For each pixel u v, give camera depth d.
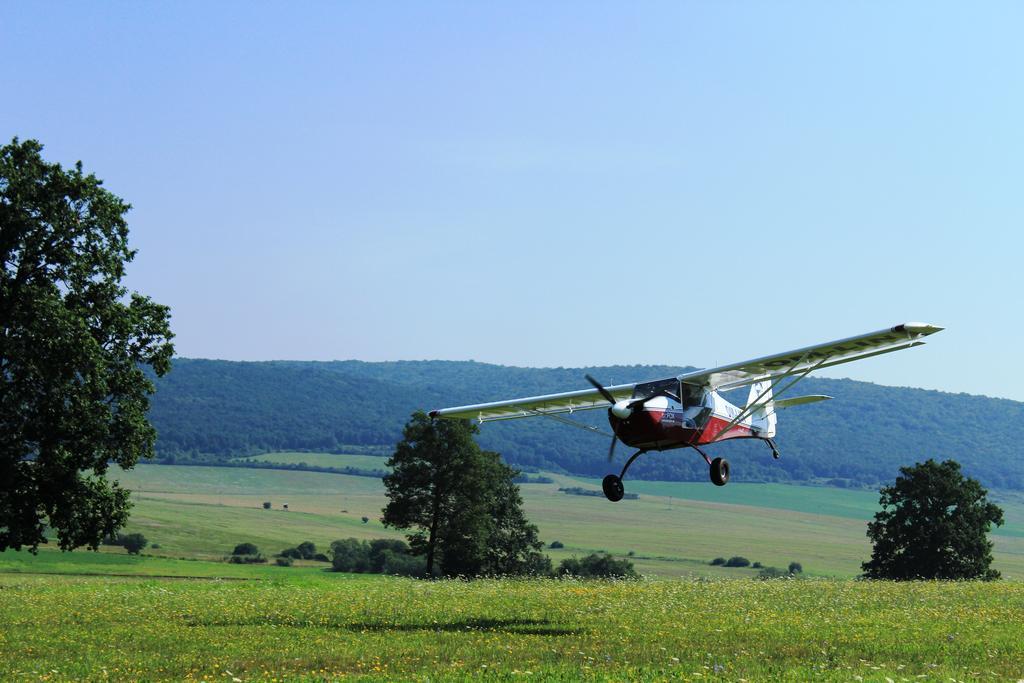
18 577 54.72
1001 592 32.66
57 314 39.22
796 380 27.31
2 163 41.00
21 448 41.69
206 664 18.27
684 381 27.17
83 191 42.75
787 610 27.28
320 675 17.00
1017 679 16.42
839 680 16.03
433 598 31.77
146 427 44.06
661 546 173.25
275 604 29.30
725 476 27.47
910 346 24.66
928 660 18.58
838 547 188.62
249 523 162.38
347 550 115.00
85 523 42.94
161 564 89.06
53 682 16.34
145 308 45.59
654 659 18.64
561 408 31.28
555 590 35.59
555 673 16.56
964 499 79.31
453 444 82.19
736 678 16.27
